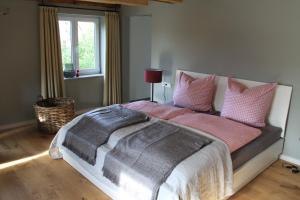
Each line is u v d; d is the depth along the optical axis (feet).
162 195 6.50
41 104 13.46
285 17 10.03
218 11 12.00
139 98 18.79
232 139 8.47
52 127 12.80
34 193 8.37
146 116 9.78
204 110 12.00
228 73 12.18
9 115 13.56
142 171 7.06
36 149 11.34
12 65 13.15
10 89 13.33
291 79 10.26
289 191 8.74
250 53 11.29
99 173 8.50
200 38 12.91
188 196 6.45
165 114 10.47
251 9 10.93
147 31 17.79
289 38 10.05
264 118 10.36
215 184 7.26
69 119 13.17
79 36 15.85
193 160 7.00
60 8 14.07
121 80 17.56
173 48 14.23
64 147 9.91
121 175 7.48
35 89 14.17
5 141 12.05
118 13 16.37
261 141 9.23
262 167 9.73
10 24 12.69
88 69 16.66
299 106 10.21
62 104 14.11
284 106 10.38
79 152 9.04
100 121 9.43
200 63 13.17
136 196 7.12
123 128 8.86
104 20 16.06
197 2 12.68
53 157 10.46
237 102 10.44
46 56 13.74
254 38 11.05
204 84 12.07
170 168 6.78
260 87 10.45
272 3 10.28
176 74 14.12
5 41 12.69
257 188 8.86
